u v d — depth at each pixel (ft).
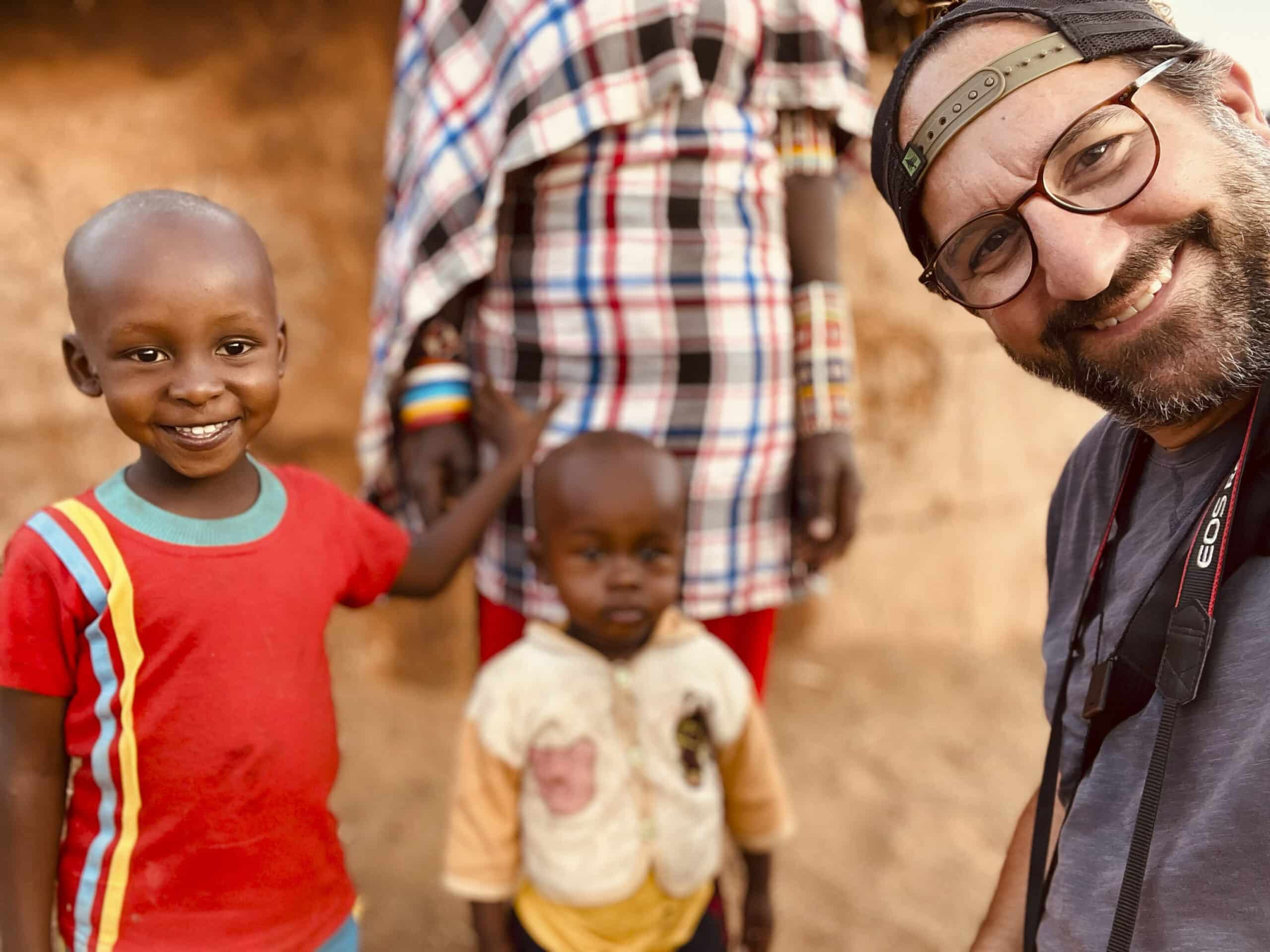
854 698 6.52
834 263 3.46
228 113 5.95
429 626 6.34
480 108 3.20
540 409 3.24
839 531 3.41
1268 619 1.66
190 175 5.82
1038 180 1.77
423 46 3.44
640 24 2.96
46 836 2.10
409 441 3.36
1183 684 1.72
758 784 3.18
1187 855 1.69
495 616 3.51
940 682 6.79
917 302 6.95
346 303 6.14
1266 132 1.91
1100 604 2.05
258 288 2.07
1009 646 7.43
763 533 3.35
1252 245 1.75
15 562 2.06
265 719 2.15
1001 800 5.52
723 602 3.28
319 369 6.08
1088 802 1.92
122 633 2.06
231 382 2.04
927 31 1.97
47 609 2.04
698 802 2.97
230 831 2.13
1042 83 1.79
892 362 6.92
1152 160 1.73
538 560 3.06
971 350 7.10
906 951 4.33
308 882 2.25
